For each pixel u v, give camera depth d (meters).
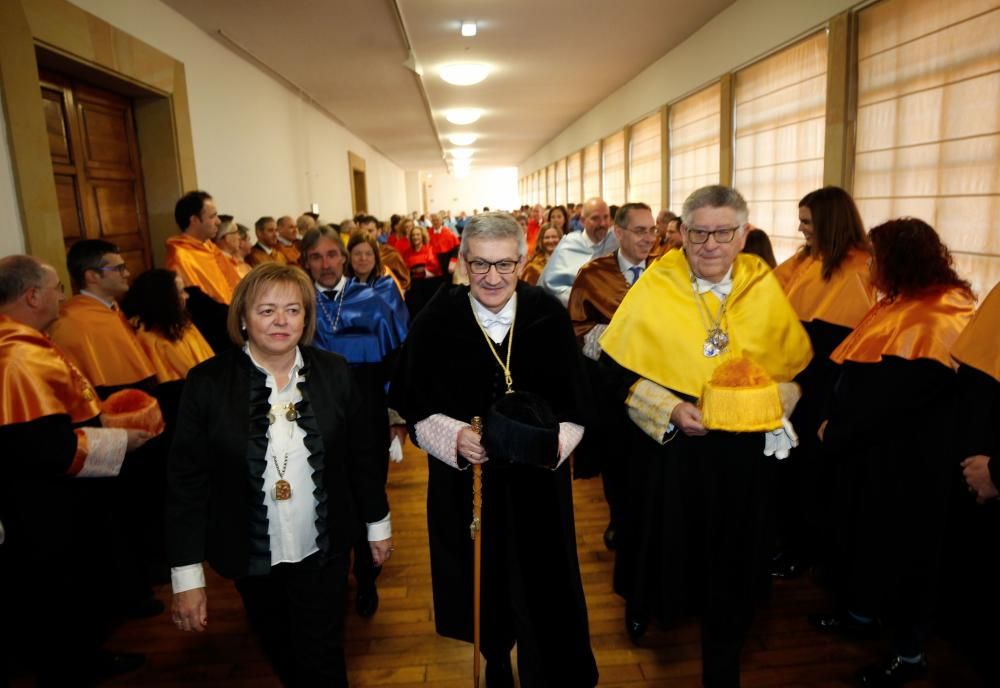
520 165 23.09
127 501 2.68
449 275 6.08
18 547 1.94
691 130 6.41
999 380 1.60
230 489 1.51
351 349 2.61
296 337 1.52
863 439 1.98
